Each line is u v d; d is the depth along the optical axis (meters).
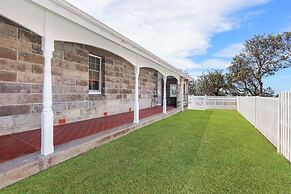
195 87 33.41
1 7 3.34
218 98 21.05
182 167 4.18
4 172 3.20
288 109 4.85
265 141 6.61
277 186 3.43
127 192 3.16
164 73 12.11
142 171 3.95
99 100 9.37
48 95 4.16
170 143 6.00
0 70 5.29
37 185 3.29
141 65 8.63
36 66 6.23
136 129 7.86
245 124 10.10
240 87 28.03
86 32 5.21
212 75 29.06
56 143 4.92
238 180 3.64
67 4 3.97
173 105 18.55
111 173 3.83
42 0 3.62
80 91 8.16
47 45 4.12
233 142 6.31
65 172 3.81
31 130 6.05
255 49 26.86
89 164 4.23
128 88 12.09
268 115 6.81
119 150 5.23
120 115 10.34
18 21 3.58
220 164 4.39
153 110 13.70
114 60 10.50
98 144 5.56
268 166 4.34
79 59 8.05
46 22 4.06
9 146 4.54
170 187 3.34
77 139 5.33
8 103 5.51
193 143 6.06
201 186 3.39
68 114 7.62
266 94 27.47
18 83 5.73
